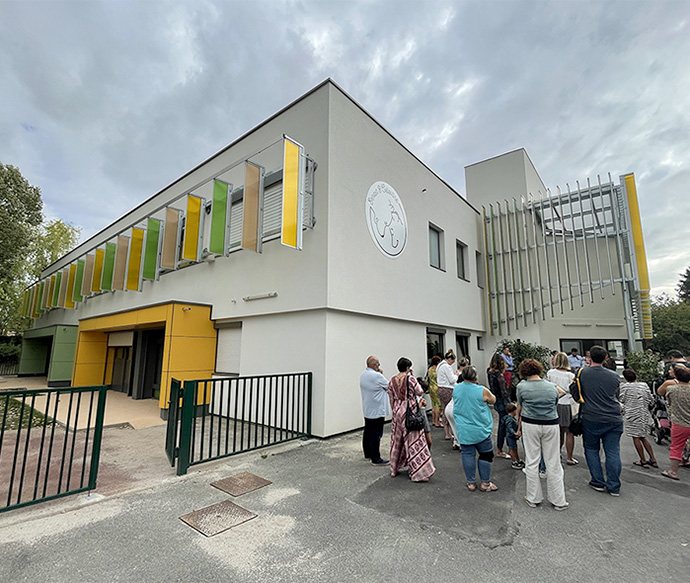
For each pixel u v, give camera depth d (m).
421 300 9.95
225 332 9.09
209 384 9.07
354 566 2.69
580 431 4.49
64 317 18.45
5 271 18.50
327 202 7.11
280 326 7.66
